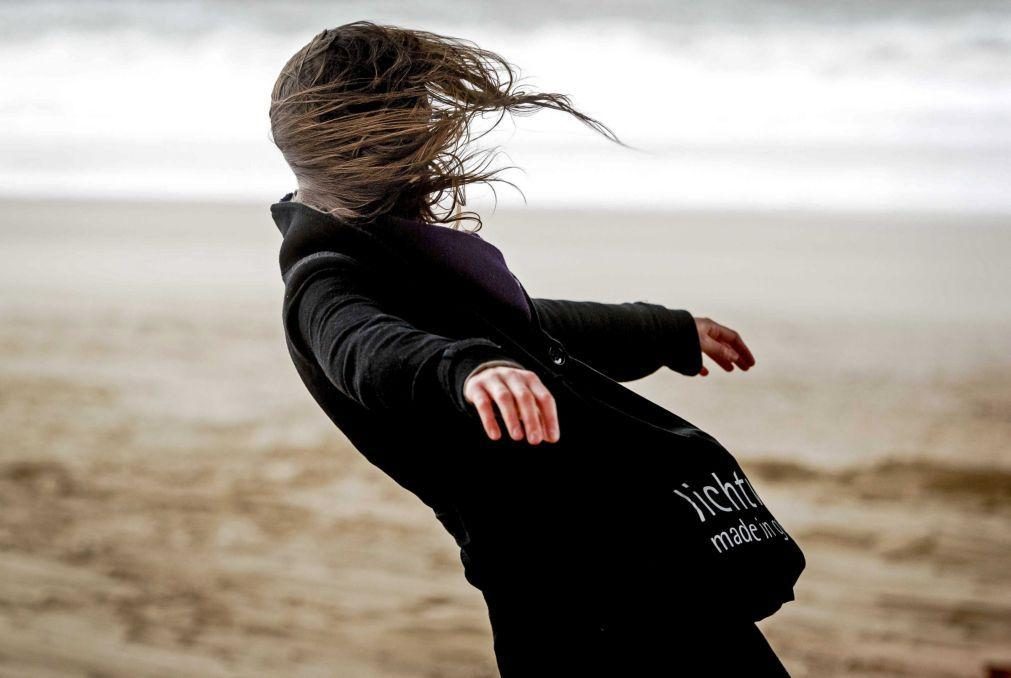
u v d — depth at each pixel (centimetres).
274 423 791
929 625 495
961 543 577
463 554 157
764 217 1619
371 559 564
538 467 149
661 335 195
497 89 156
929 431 748
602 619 148
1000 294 1161
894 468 682
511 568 151
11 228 1620
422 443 151
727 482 155
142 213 1750
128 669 453
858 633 487
